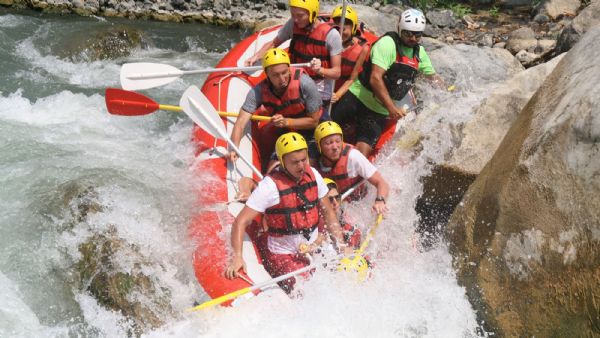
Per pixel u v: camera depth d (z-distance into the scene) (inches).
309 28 283.9
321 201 230.4
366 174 246.2
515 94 275.7
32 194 263.3
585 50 217.3
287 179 219.9
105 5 507.5
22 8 490.9
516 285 208.5
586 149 192.1
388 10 524.7
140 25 492.4
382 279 231.5
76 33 440.5
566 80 215.0
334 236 232.1
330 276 222.4
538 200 204.7
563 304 192.7
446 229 244.8
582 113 195.0
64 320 219.1
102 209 250.8
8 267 233.5
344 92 289.7
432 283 232.1
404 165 279.4
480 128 275.9
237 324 205.9
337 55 281.1
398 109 281.9
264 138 280.8
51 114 338.3
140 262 230.5
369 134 290.5
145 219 248.1
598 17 394.9
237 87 303.4
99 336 214.8
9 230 246.7
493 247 217.9
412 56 283.3
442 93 304.3
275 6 541.6
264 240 239.5
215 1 528.1
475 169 269.3
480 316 219.5
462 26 518.0
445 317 219.5
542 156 205.6
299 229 223.8
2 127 316.2
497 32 503.2
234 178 256.2
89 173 275.9
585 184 190.9
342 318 213.8
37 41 430.6
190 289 220.2
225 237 229.1
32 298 224.8
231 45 477.1
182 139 311.1
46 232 245.4
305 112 257.0
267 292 213.9
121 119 343.3
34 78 385.4
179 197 252.4
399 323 216.7
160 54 449.1
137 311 218.4
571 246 192.1
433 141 280.1
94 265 231.6
